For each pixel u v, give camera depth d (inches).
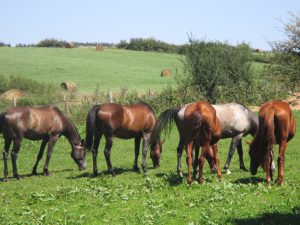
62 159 780.0
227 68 1266.0
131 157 763.4
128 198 441.7
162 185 485.4
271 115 447.5
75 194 475.5
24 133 617.9
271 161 488.7
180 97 1186.0
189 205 395.2
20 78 1771.7
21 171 695.7
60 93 1569.9
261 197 411.2
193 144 490.6
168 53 3213.6
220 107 575.2
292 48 1209.4
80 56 2815.0
